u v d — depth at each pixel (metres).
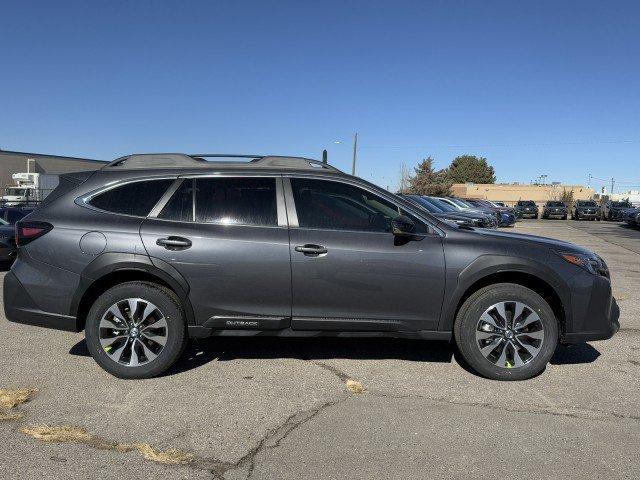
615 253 16.09
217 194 4.59
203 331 4.47
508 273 4.57
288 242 4.42
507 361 4.49
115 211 4.54
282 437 3.46
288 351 5.23
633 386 4.42
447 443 3.40
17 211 12.72
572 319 4.50
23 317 4.48
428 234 4.54
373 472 3.05
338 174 4.70
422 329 4.52
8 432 3.47
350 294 4.44
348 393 4.20
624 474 3.07
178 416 3.75
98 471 3.03
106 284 4.57
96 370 4.63
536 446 3.38
